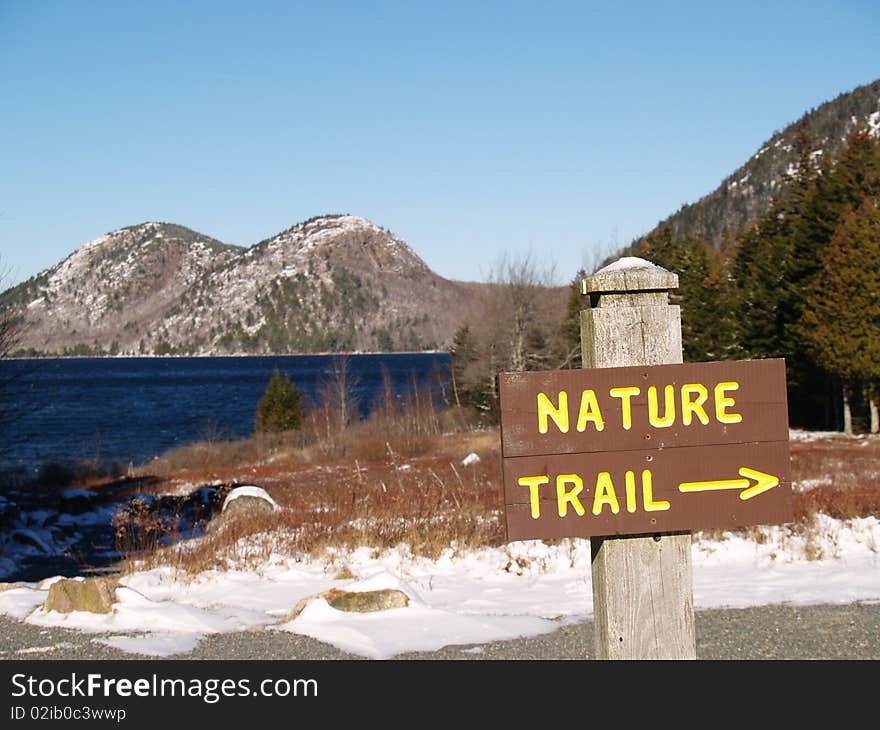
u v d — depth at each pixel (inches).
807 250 1615.4
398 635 272.7
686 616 126.0
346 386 1996.8
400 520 501.7
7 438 1026.1
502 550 430.3
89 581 324.2
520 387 122.6
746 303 1780.3
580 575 389.4
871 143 1811.0
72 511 836.6
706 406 125.0
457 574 402.0
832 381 1530.5
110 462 1371.8
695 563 400.8
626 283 125.0
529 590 359.6
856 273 1291.8
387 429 1539.1
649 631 125.3
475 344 1882.4
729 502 124.8
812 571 369.1
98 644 274.5
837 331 1312.7
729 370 125.6
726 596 320.2
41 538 633.0
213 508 819.4
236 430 2410.2
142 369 7293.3
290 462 1364.4
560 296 1834.4
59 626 303.3
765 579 357.4
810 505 476.1
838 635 254.7
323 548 451.8
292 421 1711.4
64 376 5861.2
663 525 123.6
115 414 2989.7
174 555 460.1
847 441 1181.1
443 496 584.7
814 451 976.3
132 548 574.2
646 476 123.7
